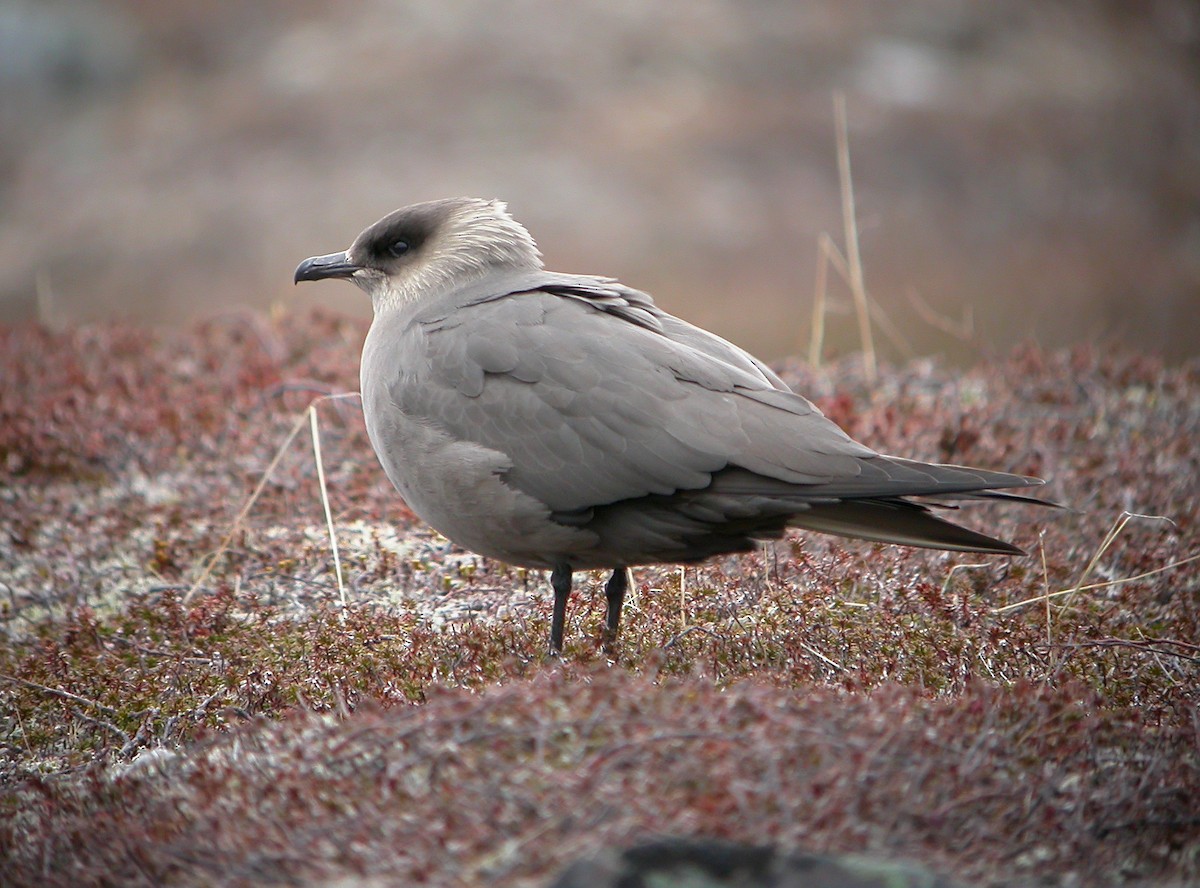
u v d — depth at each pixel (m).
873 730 6.54
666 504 8.63
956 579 10.36
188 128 36.16
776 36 39.06
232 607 10.41
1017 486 8.13
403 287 10.16
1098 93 39.38
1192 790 6.52
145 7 40.19
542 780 6.20
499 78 36.22
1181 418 13.63
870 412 13.65
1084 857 6.08
